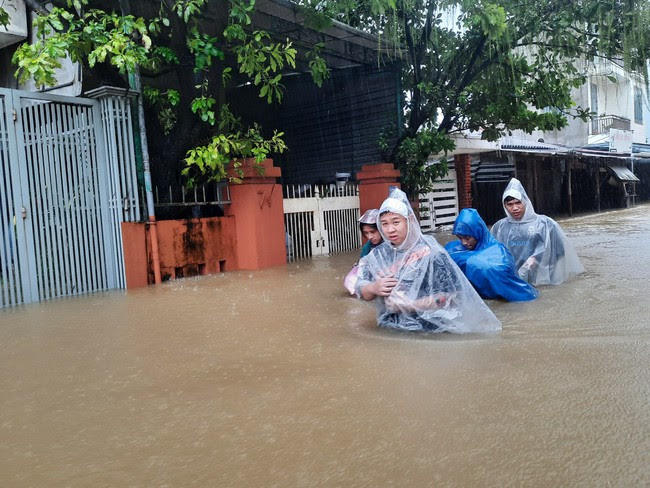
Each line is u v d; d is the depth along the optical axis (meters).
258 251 9.84
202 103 8.81
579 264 7.51
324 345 4.42
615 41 12.70
